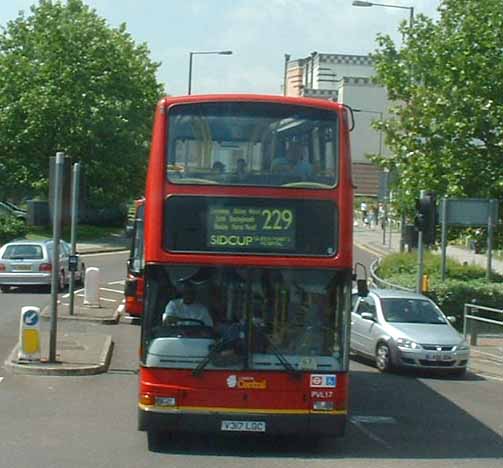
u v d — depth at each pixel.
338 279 13.70
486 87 34.47
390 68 37.41
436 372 23.55
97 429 14.93
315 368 13.52
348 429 15.91
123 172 69.44
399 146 36.22
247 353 13.48
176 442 14.20
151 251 13.63
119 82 70.00
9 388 18.22
